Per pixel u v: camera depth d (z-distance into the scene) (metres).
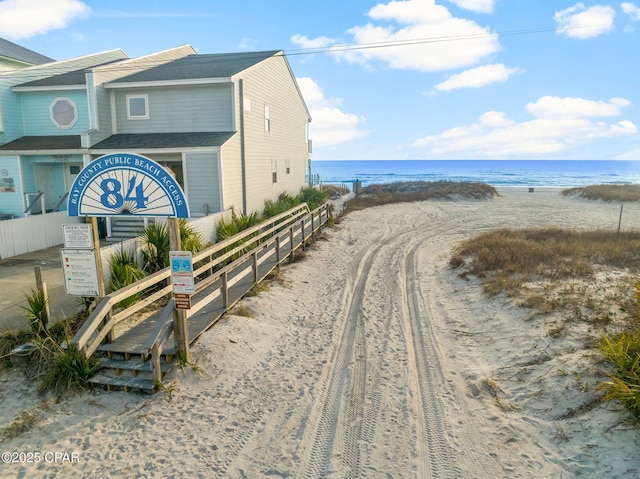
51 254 13.94
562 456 4.89
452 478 4.71
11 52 23.94
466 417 5.84
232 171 18.00
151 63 21.08
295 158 28.17
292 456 5.14
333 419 5.89
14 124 19.77
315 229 18.92
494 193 39.12
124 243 9.60
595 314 8.01
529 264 11.84
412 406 6.14
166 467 4.96
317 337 8.70
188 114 18.77
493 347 7.81
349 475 4.81
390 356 7.78
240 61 21.66
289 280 12.16
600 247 13.27
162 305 9.25
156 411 5.98
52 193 19.69
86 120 19.75
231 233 13.62
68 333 7.31
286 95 25.59
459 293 11.05
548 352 7.04
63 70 22.11
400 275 13.23
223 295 8.94
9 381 6.54
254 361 7.50
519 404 6.00
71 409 6.00
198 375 6.78
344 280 12.66
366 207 30.30
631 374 5.50
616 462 4.59
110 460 5.08
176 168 20.12
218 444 5.36
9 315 8.46
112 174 6.58
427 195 35.25
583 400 5.64
